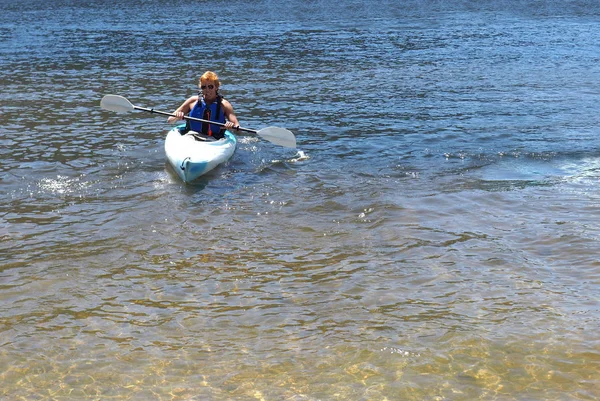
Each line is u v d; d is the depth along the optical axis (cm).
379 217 738
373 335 507
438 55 1831
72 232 704
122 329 520
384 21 2512
